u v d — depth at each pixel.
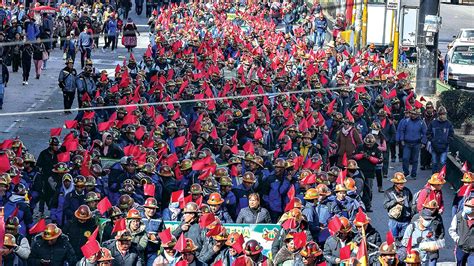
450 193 39.56
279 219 28.19
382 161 38.25
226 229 25.33
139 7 113.62
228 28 79.75
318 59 60.62
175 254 22.72
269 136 38.03
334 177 30.59
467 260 26.42
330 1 103.94
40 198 31.48
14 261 23.86
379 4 81.56
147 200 25.22
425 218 25.95
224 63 59.16
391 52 72.69
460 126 47.09
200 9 97.50
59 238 23.84
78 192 28.11
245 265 21.17
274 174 29.67
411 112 40.84
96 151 32.19
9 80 64.38
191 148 33.72
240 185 29.77
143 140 35.31
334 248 24.06
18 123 50.41
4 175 26.70
